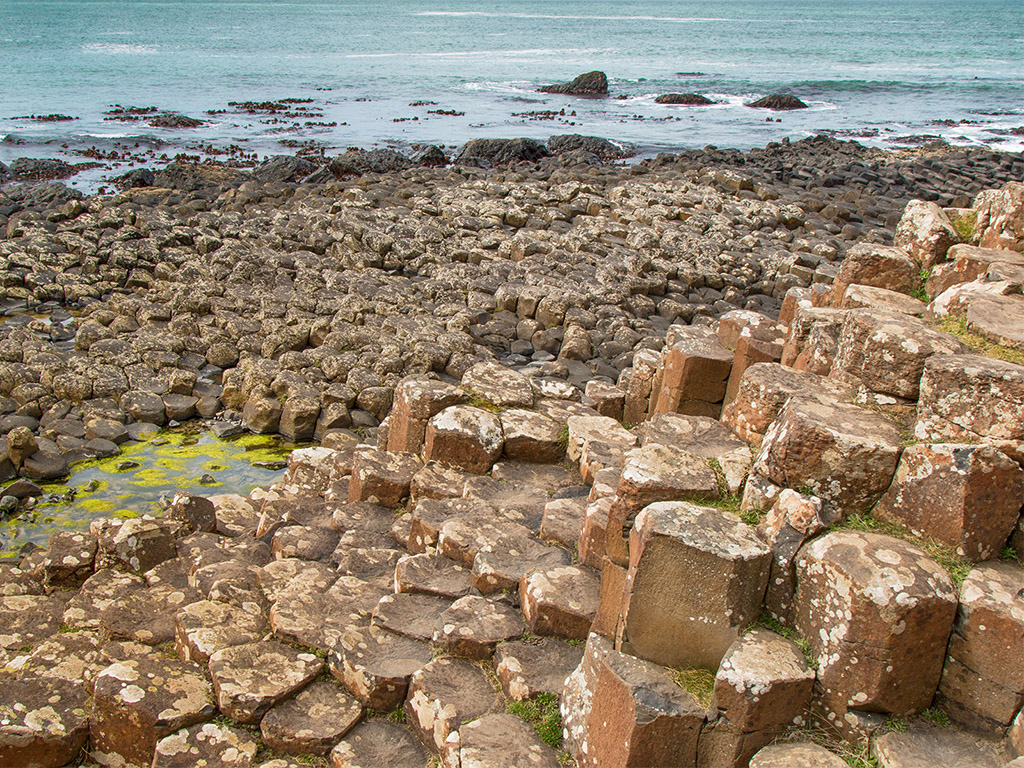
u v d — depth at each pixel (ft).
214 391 43.88
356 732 18.33
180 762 17.44
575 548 22.56
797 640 16.58
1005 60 282.56
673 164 105.70
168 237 62.28
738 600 16.48
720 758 15.62
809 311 25.49
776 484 18.33
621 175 95.35
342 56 260.83
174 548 25.67
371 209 73.61
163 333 47.83
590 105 180.45
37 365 43.21
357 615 21.16
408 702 18.65
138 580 24.22
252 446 40.11
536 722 17.65
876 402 19.84
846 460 17.54
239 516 29.43
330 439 38.75
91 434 39.24
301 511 28.22
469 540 22.66
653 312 56.85
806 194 90.38
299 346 48.01
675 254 65.46
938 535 16.87
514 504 25.18
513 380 31.32
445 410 28.09
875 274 27.55
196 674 19.25
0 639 21.81
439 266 60.59
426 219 71.20
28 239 63.41
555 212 75.05
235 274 56.44
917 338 19.27
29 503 33.91
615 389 33.45
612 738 15.94
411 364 45.14
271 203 77.66
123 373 43.80
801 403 19.21
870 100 195.52
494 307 54.44
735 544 16.47
